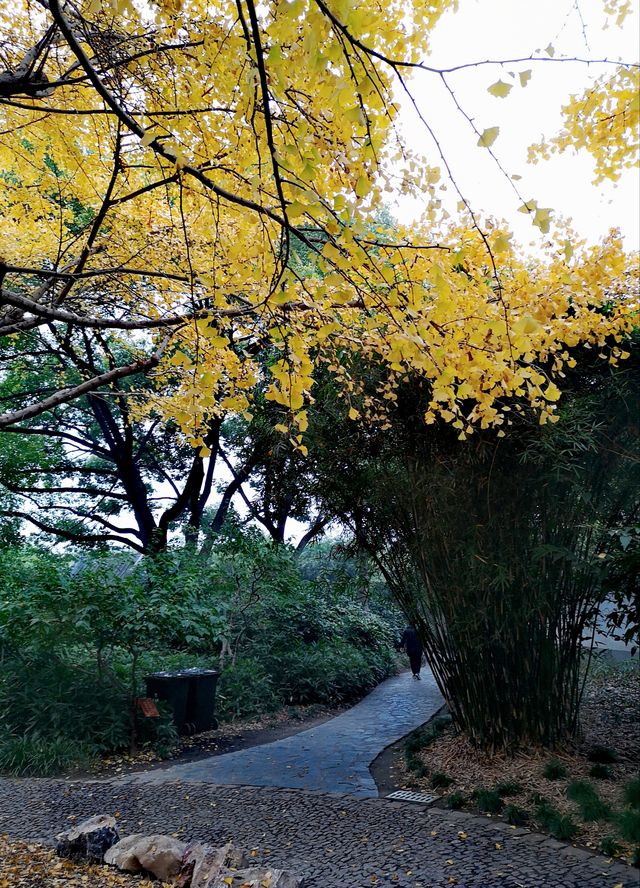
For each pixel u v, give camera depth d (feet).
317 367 16.63
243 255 9.20
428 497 16.57
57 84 9.15
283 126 7.66
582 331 11.02
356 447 17.40
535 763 15.26
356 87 5.72
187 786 15.89
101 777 17.58
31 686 20.83
